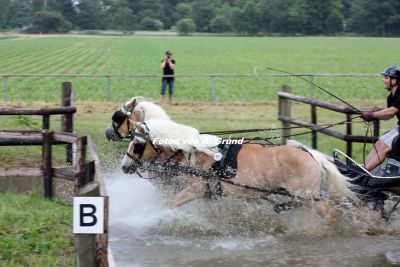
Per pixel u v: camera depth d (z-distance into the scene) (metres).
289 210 8.48
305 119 18.94
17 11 190.62
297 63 56.66
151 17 186.38
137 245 8.17
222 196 8.48
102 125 17.03
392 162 8.59
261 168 8.22
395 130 8.73
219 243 8.32
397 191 8.52
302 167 8.09
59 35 153.62
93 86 30.66
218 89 29.66
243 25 145.50
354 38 122.31
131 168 9.00
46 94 27.19
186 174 8.53
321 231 8.59
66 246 6.80
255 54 71.50
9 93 27.30
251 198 8.42
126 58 63.28
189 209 8.83
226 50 80.75
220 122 18.12
